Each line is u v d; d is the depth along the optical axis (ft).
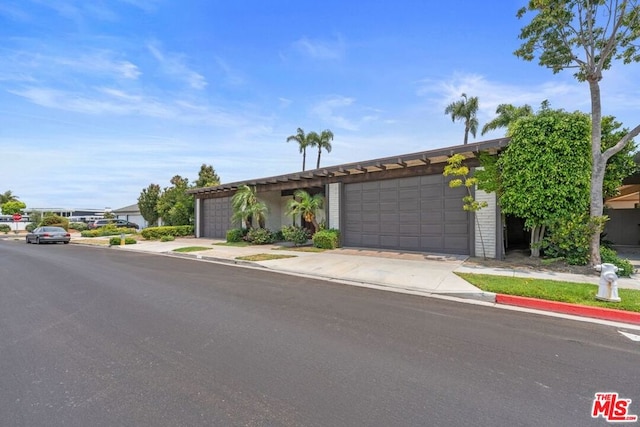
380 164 41.75
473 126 100.78
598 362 12.71
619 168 33.30
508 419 9.13
